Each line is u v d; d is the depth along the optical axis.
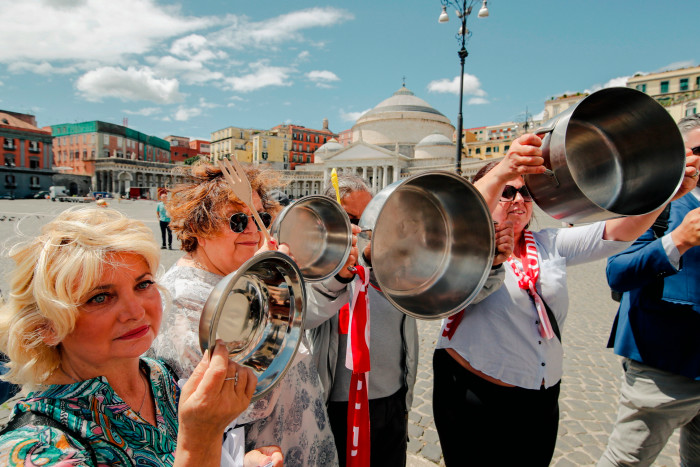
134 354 1.00
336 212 1.32
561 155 1.15
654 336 2.05
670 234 1.82
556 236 2.19
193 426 0.77
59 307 0.86
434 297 1.34
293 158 93.19
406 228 1.36
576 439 3.37
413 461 3.09
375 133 64.44
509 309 1.93
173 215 1.52
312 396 1.65
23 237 0.94
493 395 1.95
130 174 73.69
